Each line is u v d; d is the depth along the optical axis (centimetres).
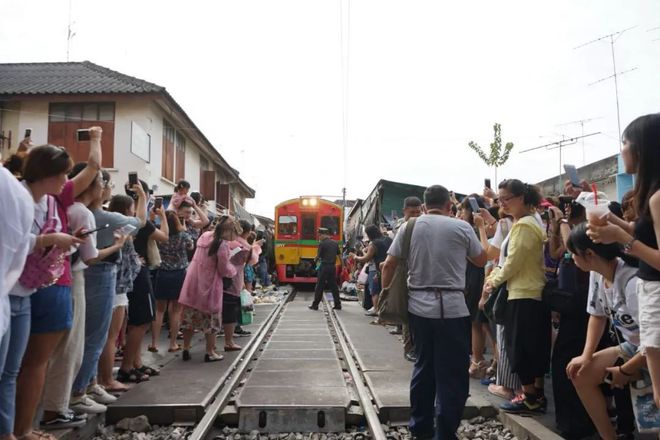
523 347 443
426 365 407
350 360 652
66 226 360
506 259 447
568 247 345
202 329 648
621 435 388
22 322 305
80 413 429
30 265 305
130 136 1414
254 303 1368
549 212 466
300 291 2006
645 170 264
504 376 493
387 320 412
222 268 646
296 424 464
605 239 258
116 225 447
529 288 439
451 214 693
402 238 411
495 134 1784
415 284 405
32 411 342
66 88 1399
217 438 442
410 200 657
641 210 270
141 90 1384
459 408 383
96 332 438
